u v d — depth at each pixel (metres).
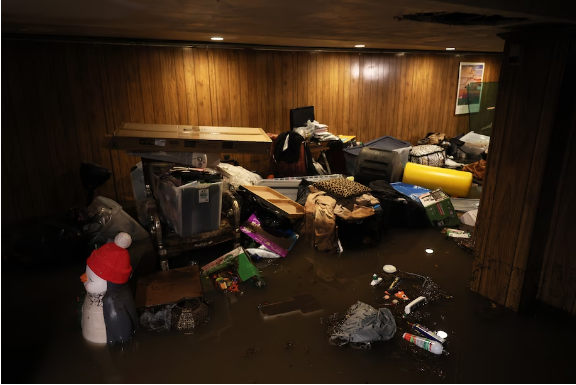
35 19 1.94
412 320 2.52
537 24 1.95
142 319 2.44
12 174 3.73
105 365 2.13
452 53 6.61
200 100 4.73
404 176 4.77
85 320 2.29
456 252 3.47
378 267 3.21
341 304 2.70
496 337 2.36
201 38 3.83
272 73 5.15
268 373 2.08
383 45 4.68
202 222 3.14
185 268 2.92
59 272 3.07
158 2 1.27
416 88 6.54
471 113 7.39
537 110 2.28
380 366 2.13
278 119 5.41
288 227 3.67
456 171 4.52
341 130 6.01
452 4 1.31
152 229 2.96
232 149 3.20
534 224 2.41
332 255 3.41
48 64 3.77
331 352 2.23
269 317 2.54
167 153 3.23
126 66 4.18
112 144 3.03
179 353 2.22
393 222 3.99
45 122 3.86
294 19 1.70
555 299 2.64
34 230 3.11
